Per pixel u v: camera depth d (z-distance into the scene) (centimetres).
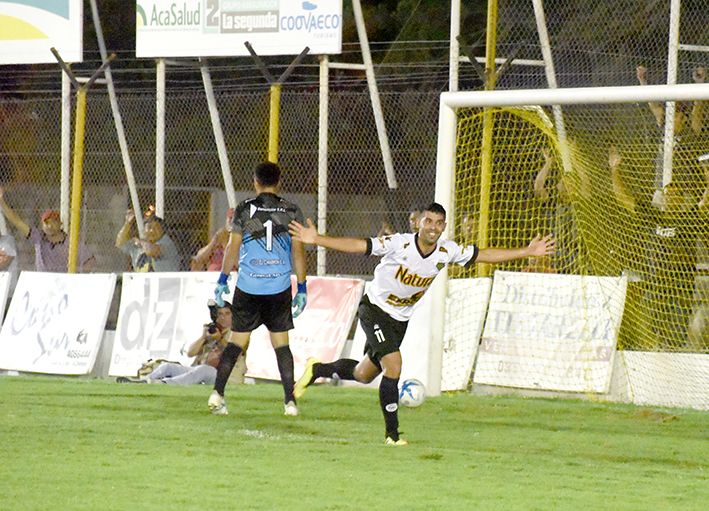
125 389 3538
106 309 4338
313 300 4050
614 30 4681
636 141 4091
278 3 4328
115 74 5725
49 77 5591
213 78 5369
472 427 2845
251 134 5100
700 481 2083
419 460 2230
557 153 3862
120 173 5272
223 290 2925
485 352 3750
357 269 4659
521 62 4506
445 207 3566
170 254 4428
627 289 3631
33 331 4459
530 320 3722
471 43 5072
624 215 3753
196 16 4472
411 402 3098
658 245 3681
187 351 4066
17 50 4841
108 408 3020
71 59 4775
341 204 4859
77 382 3809
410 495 1836
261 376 4000
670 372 3506
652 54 4606
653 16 4591
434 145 4834
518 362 3691
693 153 3797
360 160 4897
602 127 4166
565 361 3631
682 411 3300
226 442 2403
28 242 5166
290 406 2941
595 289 3659
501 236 3994
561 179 3834
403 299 2488
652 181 3903
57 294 4459
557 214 3850
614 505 1803
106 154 5109
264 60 5331
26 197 5291
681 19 4528
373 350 2503
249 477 1964
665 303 3628
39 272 4550
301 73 5334
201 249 4450
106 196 5225
